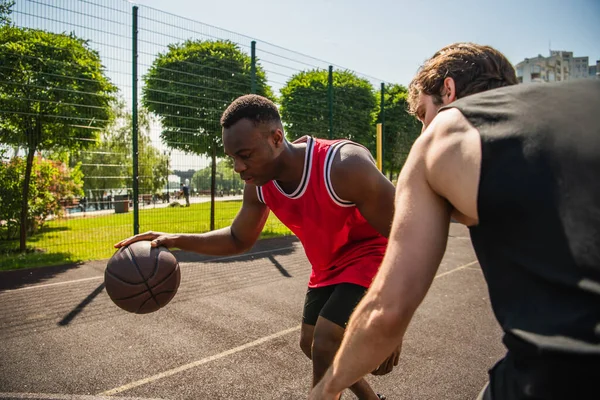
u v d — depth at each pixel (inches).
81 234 381.1
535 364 27.2
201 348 129.4
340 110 465.1
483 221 30.1
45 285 206.4
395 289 32.3
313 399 38.3
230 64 358.0
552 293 27.0
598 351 24.2
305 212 78.3
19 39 268.7
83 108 290.5
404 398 100.3
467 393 102.9
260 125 67.8
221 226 402.3
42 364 117.4
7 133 275.7
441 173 32.0
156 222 393.7
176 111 328.5
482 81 45.8
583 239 26.0
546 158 27.7
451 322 154.7
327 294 82.3
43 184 361.1
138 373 112.2
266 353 126.0
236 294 189.8
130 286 87.5
